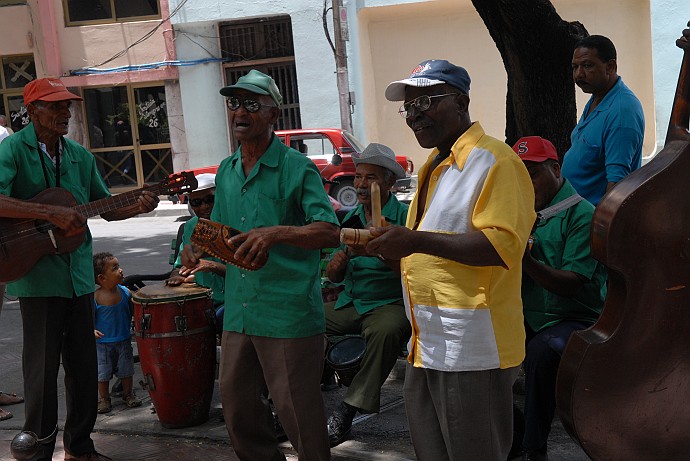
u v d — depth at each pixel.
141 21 19.78
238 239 3.59
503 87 20.08
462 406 3.04
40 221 4.39
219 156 20.11
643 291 2.88
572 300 4.26
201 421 5.23
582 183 5.00
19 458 4.42
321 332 3.89
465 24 20.00
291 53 19.92
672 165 2.83
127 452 4.89
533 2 5.93
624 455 2.97
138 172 20.47
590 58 4.87
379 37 20.41
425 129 3.13
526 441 4.13
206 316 5.14
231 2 19.41
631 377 2.93
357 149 16.09
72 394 4.62
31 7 19.81
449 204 3.01
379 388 4.66
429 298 3.07
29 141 4.43
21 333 7.88
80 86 20.06
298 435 3.88
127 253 12.77
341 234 2.84
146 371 5.12
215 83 19.95
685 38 2.95
